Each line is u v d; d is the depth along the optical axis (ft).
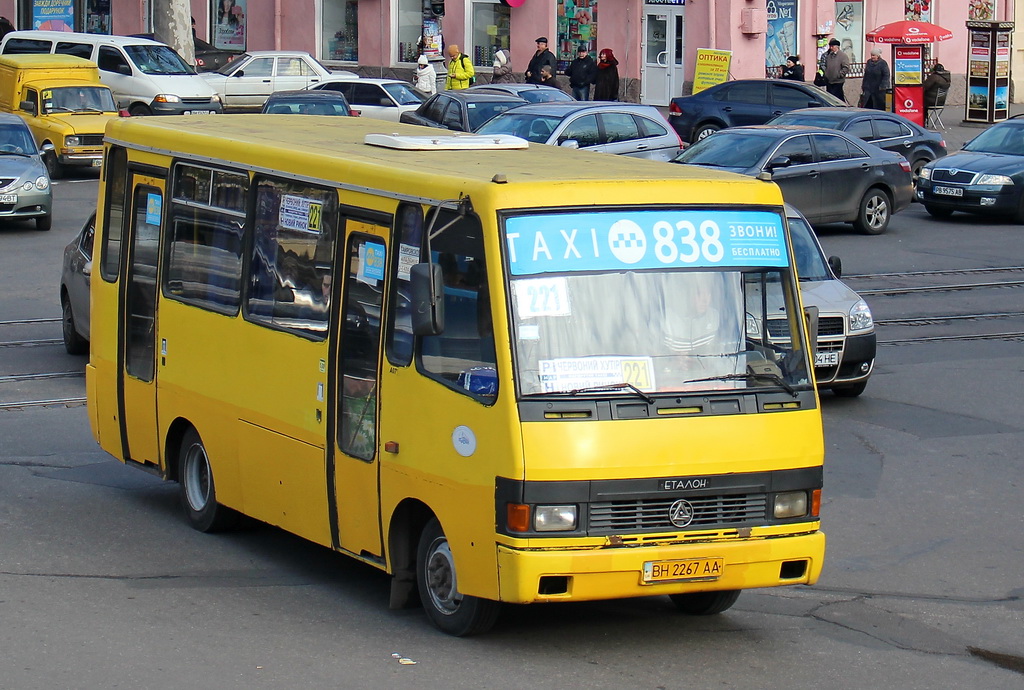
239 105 172.96
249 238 40.73
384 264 35.24
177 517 45.55
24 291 84.74
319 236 37.81
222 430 41.75
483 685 30.68
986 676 32.45
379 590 38.24
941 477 51.19
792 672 32.32
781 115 130.21
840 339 61.31
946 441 56.13
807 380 33.78
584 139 111.45
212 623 34.88
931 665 33.17
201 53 195.00
